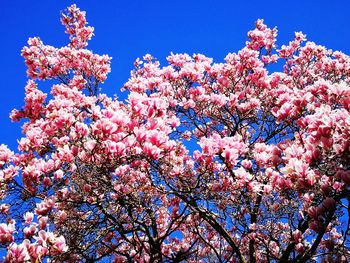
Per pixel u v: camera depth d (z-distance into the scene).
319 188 3.85
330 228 5.07
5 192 5.21
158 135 4.91
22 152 6.13
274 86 8.96
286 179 4.60
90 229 5.45
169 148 5.05
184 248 9.02
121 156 5.01
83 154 5.11
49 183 5.24
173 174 5.45
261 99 8.58
